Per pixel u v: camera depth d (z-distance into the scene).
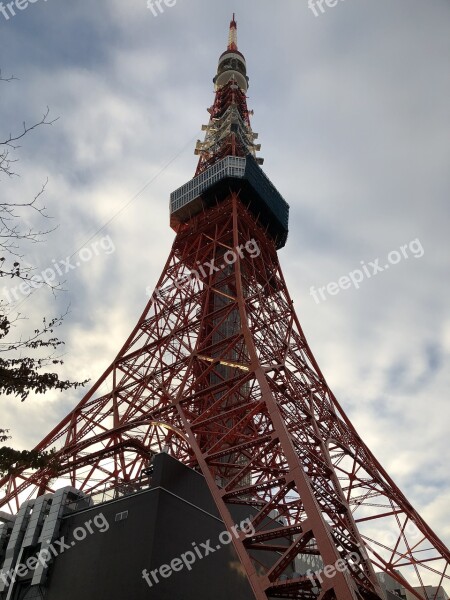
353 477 60.22
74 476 55.28
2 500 53.12
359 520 57.81
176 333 66.25
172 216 87.06
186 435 47.91
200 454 44.56
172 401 54.47
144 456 53.72
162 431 56.03
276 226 88.06
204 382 62.50
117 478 54.78
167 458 43.81
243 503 39.31
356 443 64.81
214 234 81.06
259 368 49.66
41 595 41.84
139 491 42.62
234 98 110.19
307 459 45.22
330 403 65.31
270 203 85.56
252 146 100.88
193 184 85.44
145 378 61.72
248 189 82.56
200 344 60.56
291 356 63.16
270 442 41.09
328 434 58.41
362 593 35.81
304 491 35.53
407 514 56.53
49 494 49.19
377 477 60.03
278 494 36.75
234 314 71.62
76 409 62.84
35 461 23.98
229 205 80.62
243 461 59.25
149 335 69.12
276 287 78.75
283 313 71.19
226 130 99.25
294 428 48.97
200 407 60.78
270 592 32.88
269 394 45.19
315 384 64.94
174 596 37.94
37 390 22.67
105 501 44.34
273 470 42.25
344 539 38.78
